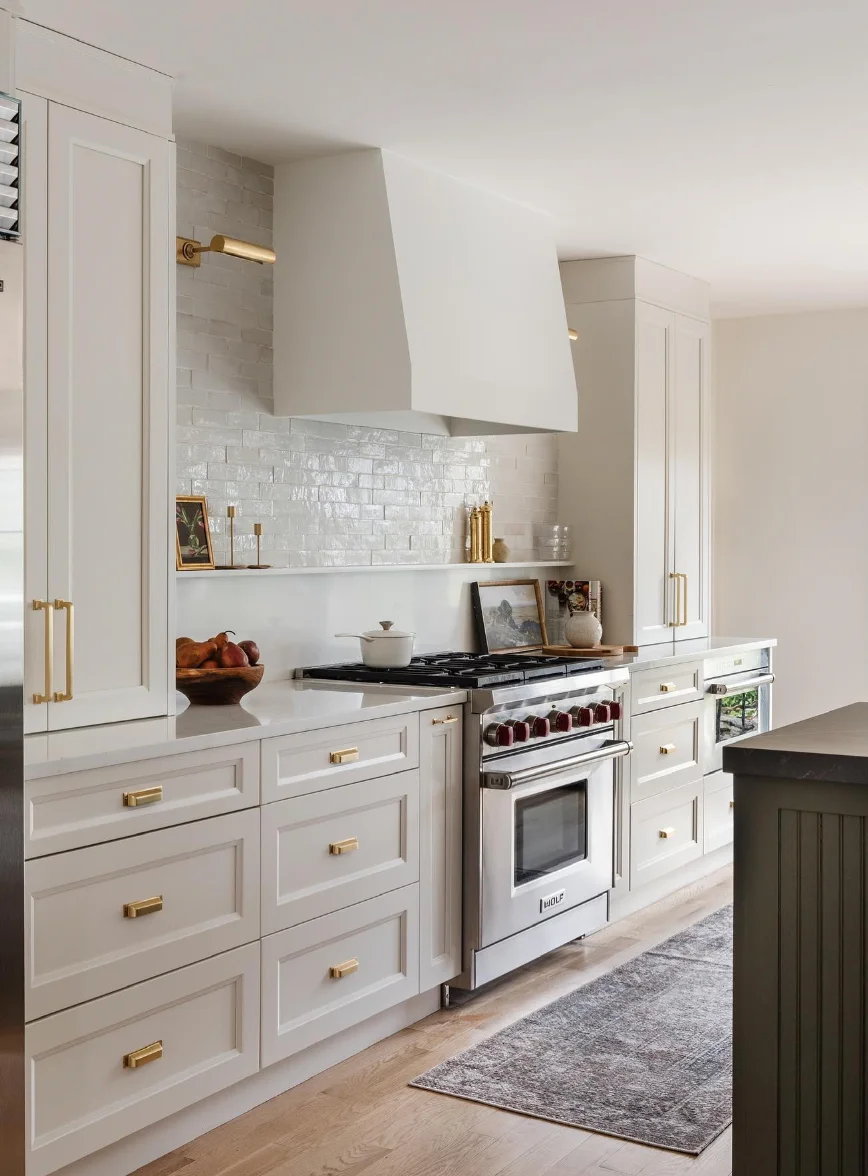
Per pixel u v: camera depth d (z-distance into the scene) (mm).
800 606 6875
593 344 5645
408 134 3865
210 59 3221
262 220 4160
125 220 3121
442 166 4199
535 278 4742
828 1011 2291
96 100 3053
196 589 3875
